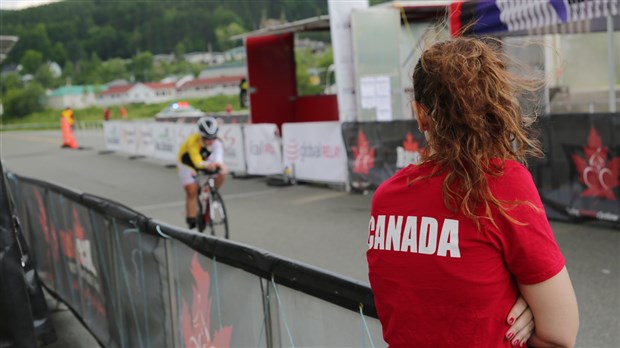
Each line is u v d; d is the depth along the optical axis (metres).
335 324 1.89
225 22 106.31
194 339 2.85
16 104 91.50
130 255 3.48
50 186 5.02
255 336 2.33
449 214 1.25
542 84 1.36
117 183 13.10
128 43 111.62
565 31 11.46
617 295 4.49
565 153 6.80
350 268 5.80
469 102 1.24
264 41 14.28
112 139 20.33
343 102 10.16
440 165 1.29
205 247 2.57
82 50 112.00
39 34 109.62
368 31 10.07
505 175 1.23
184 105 30.80
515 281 1.24
